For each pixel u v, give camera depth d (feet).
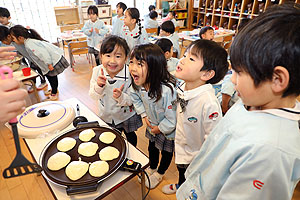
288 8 1.21
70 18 19.38
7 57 3.97
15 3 16.53
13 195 5.27
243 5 19.48
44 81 11.48
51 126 3.68
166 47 6.83
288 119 1.41
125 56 4.29
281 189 1.38
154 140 4.79
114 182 2.79
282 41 1.13
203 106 3.21
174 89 3.84
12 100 1.33
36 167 1.85
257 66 1.24
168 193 5.24
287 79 1.19
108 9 20.18
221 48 3.07
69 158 3.02
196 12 24.75
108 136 3.45
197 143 3.67
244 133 1.56
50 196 5.23
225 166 1.68
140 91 4.32
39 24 18.31
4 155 6.55
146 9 24.75
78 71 13.82
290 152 1.32
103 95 4.81
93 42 13.56
